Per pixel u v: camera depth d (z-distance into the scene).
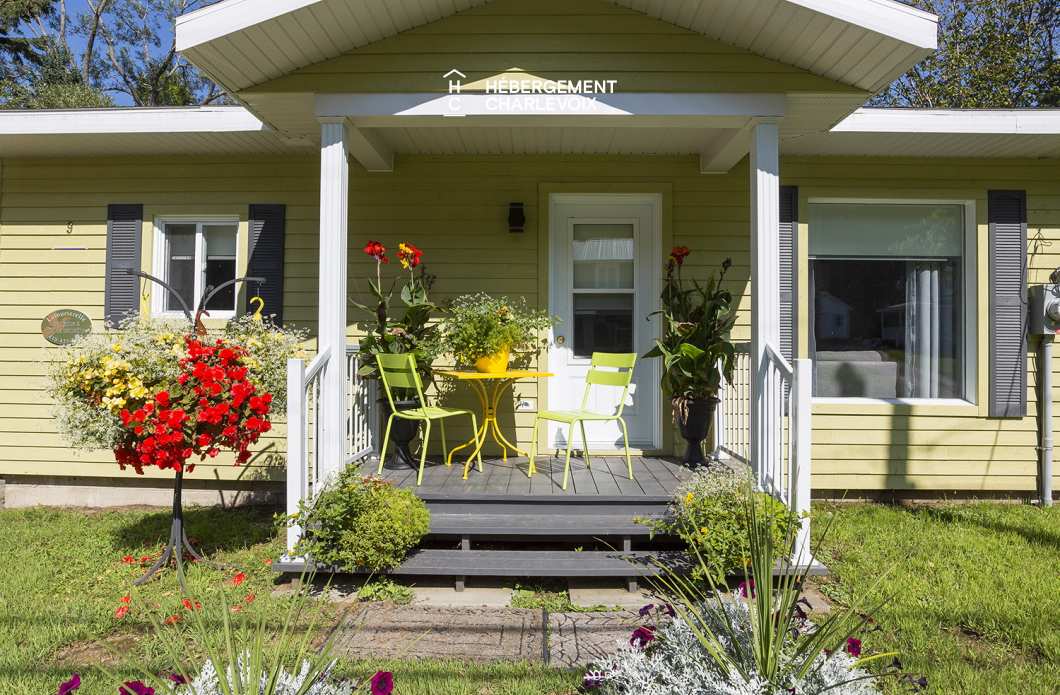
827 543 4.34
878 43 3.61
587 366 5.67
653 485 4.25
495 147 5.34
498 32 4.11
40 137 5.18
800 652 1.97
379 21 3.93
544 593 3.63
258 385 3.95
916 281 5.74
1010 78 11.88
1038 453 5.54
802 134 4.78
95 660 2.76
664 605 2.54
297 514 3.59
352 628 3.11
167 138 5.22
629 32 4.10
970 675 2.62
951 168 5.59
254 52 3.81
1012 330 5.57
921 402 5.64
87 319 5.70
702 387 4.66
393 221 5.56
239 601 3.37
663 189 5.50
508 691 2.52
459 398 5.48
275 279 5.61
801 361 3.64
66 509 5.58
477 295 5.50
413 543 3.63
